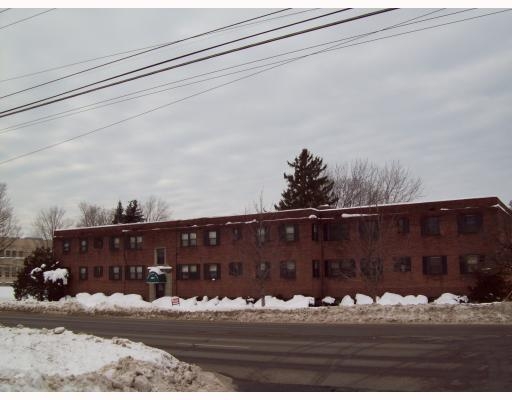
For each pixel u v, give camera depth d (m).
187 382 10.84
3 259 110.81
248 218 41.69
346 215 38.41
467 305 25.75
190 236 45.25
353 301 36.78
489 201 34.16
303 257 38.94
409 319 24.38
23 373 8.88
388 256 36.66
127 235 49.22
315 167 65.44
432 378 11.04
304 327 23.03
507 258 31.92
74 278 52.38
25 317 35.34
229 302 40.84
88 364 10.41
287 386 10.99
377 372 11.91
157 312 35.84
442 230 35.38
